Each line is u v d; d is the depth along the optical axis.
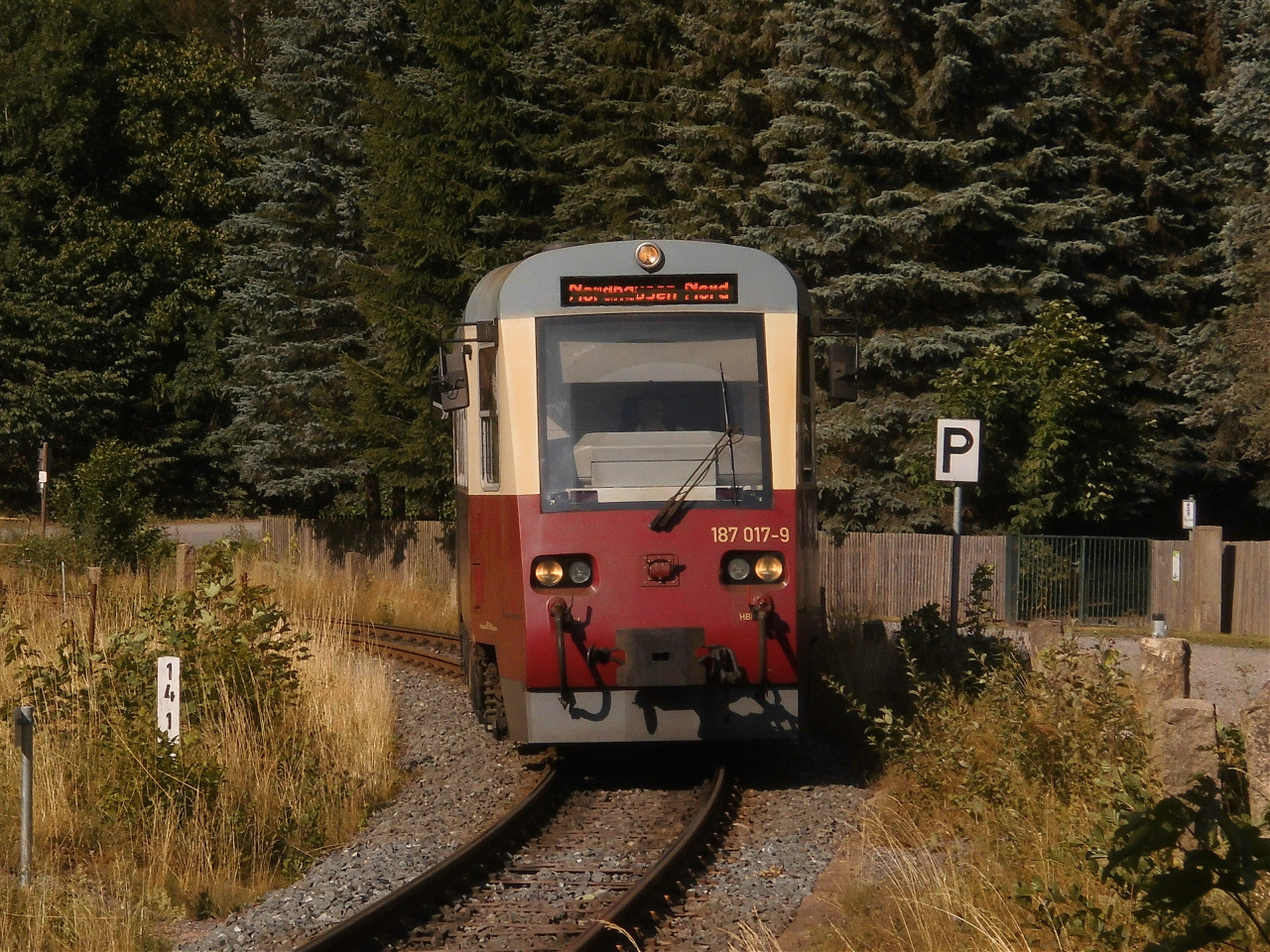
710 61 115.25
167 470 190.00
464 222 106.38
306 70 121.56
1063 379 96.31
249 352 124.12
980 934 22.81
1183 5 123.62
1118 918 21.53
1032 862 25.86
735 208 105.75
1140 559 96.19
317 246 118.88
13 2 191.00
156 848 31.30
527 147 110.00
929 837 31.45
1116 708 31.61
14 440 179.88
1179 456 117.00
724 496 38.31
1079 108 107.62
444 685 59.81
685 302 39.56
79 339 181.62
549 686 37.94
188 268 188.25
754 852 32.50
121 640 38.53
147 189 192.75
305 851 33.06
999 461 98.19
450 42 107.75
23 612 55.78
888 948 24.31
